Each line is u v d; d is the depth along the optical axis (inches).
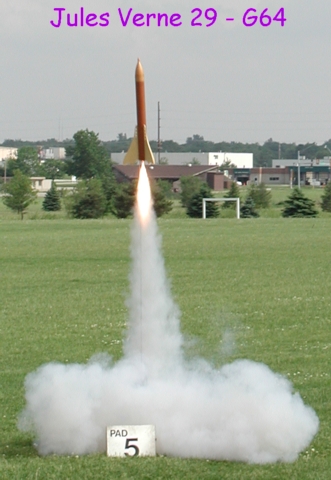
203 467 868.6
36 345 1621.6
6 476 844.6
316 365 1403.8
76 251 3324.3
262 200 6427.2
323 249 3385.8
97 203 5511.8
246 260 3048.7
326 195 6097.4
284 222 4734.3
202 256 3157.0
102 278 2618.1
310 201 5570.9
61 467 864.3
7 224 4645.7
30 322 1876.2
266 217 5497.1
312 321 1852.9
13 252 3309.5
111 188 5693.9
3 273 2748.5
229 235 3937.0
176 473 848.9
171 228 4291.3
